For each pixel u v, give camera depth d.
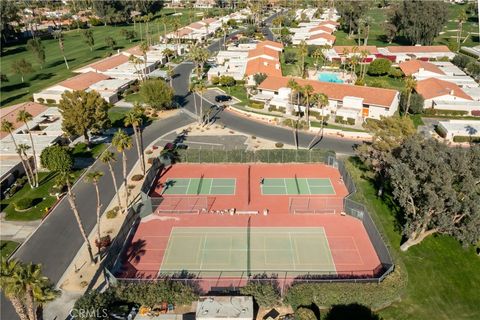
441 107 98.75
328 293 42.72
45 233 56.31
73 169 73.81
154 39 194.88
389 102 95.56
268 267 50.22
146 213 61.12
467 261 51.09
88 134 88.00
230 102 109.75
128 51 156.38
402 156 52.06
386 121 64.19
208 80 129.00
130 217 57.50
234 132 91.19
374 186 67.88
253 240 55.62
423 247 53.50
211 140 87.00
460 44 171.12
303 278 47.81
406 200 50.16
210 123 96.06
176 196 66.50
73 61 155.75
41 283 33.16
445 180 44.75
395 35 180.62
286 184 70.56
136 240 55.62
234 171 75.19
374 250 53.31
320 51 143.50
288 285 45.22
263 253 52.91
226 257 52.16
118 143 57.97
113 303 42.22
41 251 52.69
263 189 68.94
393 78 130.25
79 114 77.00
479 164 46.78
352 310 43.06
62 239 55.09
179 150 77.25
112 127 92.69
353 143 85.56
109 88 113.06
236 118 99.25
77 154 79.75
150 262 51.25
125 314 41.97
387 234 56.03
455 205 44.94
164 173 74.25
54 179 70.50
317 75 129.88
